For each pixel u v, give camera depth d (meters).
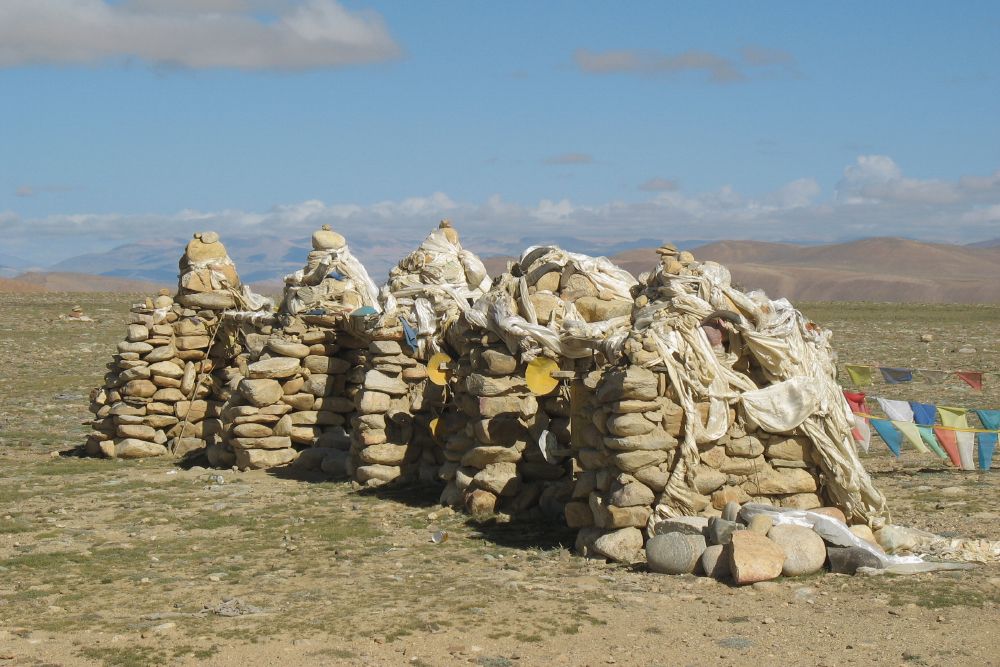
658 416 10.21
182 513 13.42
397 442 15.29
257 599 9.13
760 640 7.62
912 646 7.36
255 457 16.88
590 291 13.16
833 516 10.54
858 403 14.20
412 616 8.49
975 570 9.26
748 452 10.69
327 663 7.40
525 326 12.49
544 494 12.70
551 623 8.19
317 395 17.27
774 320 10.99
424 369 15.33
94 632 8.20
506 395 12.91
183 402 19.27
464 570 10.19
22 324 49.28
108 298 72.81
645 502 10.23
